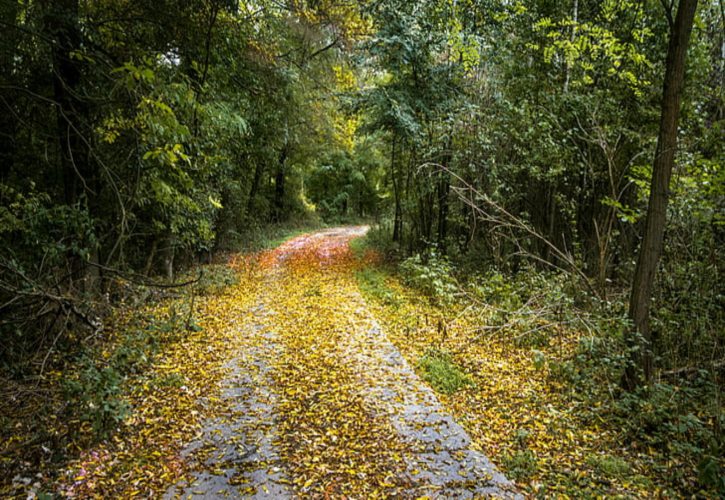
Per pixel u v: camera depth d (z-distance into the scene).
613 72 8.14
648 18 8.48
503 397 4.83
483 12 10.12
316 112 15.74
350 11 10.07
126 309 7.71
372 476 3.37
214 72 7.56
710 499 3.10
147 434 3.96
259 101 10.03
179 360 5.80
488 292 8.45
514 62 9.85
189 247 11.70
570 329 6.80
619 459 3.60
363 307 8.67
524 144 9.05
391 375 5.34
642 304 4.64
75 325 6.02
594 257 9.20
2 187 5.28
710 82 8.12
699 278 5.70
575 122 8.42
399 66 11.61
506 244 10.24
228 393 4.85
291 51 10.68
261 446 3.79
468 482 3.30
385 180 20.62
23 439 3.80
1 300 5.06
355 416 4.32
